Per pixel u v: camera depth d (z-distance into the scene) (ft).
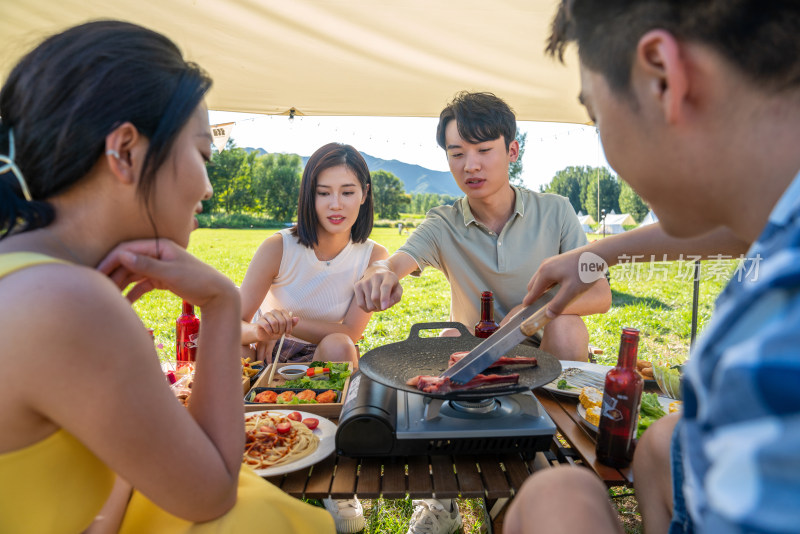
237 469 3.23
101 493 2.94
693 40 1.67
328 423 4.96
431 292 32.32
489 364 4.11
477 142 7.86
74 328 2.34
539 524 2.35
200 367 3.34
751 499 1.09
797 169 1.67
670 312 22.02
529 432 4.22
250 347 8.08
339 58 10.10
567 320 7.11
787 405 1.08
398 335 18.67
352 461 4.44
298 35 9.26
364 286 6.15
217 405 3.25
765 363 1.12
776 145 1.68
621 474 4.05
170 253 3.09
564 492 2.45
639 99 1.87
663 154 1.90
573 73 10.46
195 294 3.22
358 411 4.30
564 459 4.76
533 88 11.30
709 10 1.59
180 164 2.86
